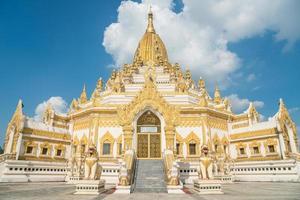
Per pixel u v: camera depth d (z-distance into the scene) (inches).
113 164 1243.8
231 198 623.5
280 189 872.3
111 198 634.8
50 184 1133.7
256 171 1393.9
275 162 1339.8
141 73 2038.6
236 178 1438.2
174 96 1606.8
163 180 893.8
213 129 1529.3
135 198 635.5
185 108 1481.3
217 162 1274.6
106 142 1446.9
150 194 740.7
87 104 1804.9
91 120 1496.1
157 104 1141.1
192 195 709.9
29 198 625.6
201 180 773.9
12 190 840.9
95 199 610.2
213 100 2027.6
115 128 1465.3
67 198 629.6
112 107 1491.1
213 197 653.3
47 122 1694.1
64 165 1438.2
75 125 1658.5
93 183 748.6
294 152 1448.1
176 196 684.7
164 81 1902.1
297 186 998.4
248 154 1533.0
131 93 1627.7
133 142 1124.5
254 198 615.2
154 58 2330.2
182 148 1429.6
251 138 1531.7
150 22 2667.3
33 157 1405.0
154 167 1004.6
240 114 1685.5
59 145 1556.3
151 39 2474.2
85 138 1524.4
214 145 1499.8
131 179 874.8
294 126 1510.8
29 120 1465.3
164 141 1130.7
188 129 1462.8
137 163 1047.0
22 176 1268.5
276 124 1437.0
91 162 790.5
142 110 1154.7
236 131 1626.5
